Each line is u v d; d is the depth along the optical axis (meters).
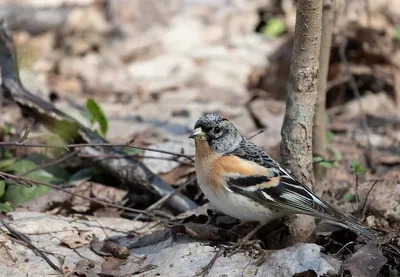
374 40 16.59
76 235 9.45
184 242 9.05
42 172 11.08
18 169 11.08
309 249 8.27
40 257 8.78
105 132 11.61
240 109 15.62
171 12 21.12
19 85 11.25
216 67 18.30
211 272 8.33
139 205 10.82
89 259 8.95
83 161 11.10
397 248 8.69
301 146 9.01
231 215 8.87
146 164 11.57
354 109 15.93
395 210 9.45
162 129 13.96
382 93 16.42
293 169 9.09
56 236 9.37
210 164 8.68
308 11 8.50
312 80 8.82
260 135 13.90
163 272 8.46
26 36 19.12
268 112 15.16
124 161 10.79
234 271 8.31
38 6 19.98
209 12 21.39
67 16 19.89
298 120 8.94
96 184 10.84
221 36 20.17
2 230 9.09
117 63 18.61
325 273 8.00
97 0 21.02
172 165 11.57
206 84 17.44
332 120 15.33
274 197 8.48
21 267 8.51
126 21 20.42
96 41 19.48
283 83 17.56
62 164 11.39
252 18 21.22
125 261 8.95
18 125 13.34
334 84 16.16
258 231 9.35
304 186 8.63
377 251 8.27
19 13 19.45
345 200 9.86
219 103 16.09
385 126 14.95
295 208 8.44
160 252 9.00
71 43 19.22
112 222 9.89
